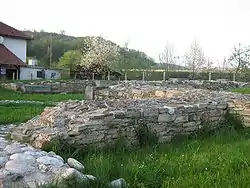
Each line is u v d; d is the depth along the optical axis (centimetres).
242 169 539
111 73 4612
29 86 2402
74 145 638
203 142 789
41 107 1442
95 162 549
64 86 2591
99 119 677
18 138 679
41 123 739
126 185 477
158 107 815
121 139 708
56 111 763
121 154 654
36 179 452
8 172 454
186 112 875
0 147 580
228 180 488
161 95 1306
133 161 586
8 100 1739
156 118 797
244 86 2772
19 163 483
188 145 739
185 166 560
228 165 555
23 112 1259
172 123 836
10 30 4344
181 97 1093
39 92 2445
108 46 5409
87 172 508
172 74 3950
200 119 923
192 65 5141
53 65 5722
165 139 812
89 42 5553
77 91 2656
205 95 1168
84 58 5088
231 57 3644
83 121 666
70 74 4716
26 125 757
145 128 765
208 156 621
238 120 1007
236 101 1023
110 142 697
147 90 1368
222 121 1009
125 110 740
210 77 3431
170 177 514
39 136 641
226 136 860
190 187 469
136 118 754
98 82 2412
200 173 522
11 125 1026
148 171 520
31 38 4525
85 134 655
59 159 519
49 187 431
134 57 6550
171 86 1623
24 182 447
